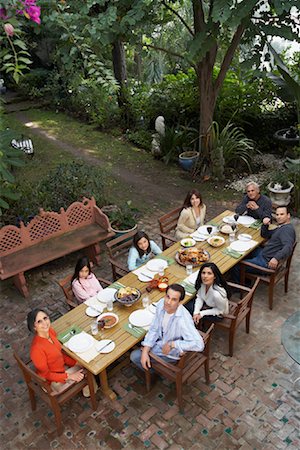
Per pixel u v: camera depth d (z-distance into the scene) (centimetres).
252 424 453
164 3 852
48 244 688
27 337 589
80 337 466
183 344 440
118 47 1236
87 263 540
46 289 679
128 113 1300
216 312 507
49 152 1212
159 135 1129
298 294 636
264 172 1020
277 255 566
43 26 570
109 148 1226
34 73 1636
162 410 473
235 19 615
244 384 498
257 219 673
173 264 577
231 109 1059
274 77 851
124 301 495
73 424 464
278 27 693
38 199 788
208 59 903
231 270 633
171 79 1177
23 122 1473
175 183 1009
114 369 507
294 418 457
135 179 1038
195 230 673
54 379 432
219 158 974
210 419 460
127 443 441
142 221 855
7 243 663
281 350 541
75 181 826
